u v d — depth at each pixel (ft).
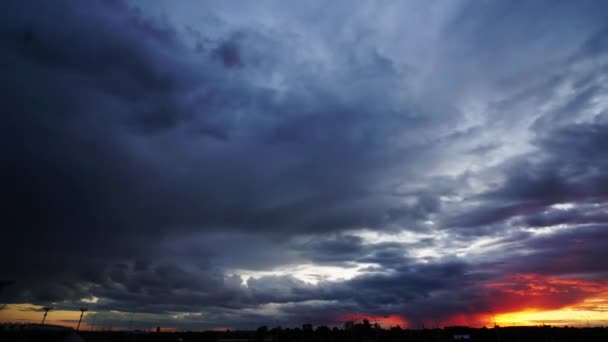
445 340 328.49
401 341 340.18
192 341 335.88
